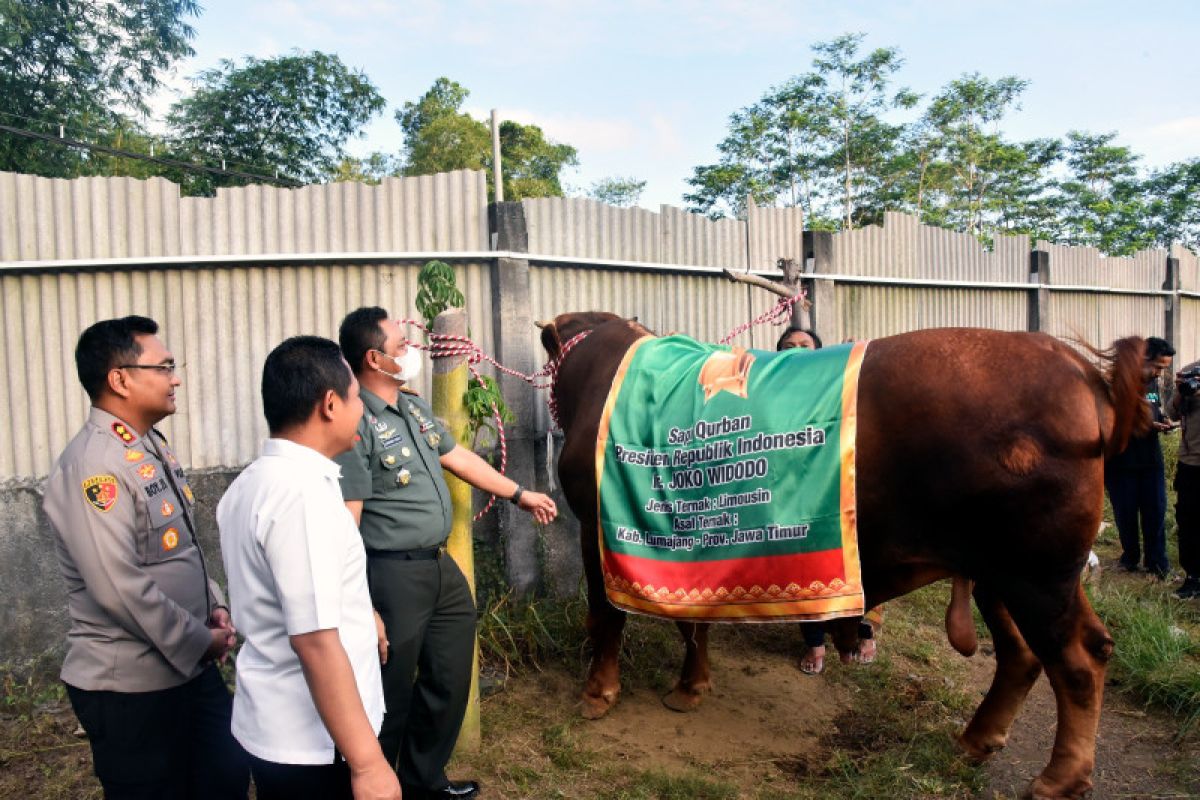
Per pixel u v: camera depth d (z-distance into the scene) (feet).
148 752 7.49
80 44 40.45
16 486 13.37
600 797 10.33
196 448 14.42
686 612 10.28
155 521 7.60
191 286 14.33
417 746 9.70
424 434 9.52
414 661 9.27
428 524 9.26
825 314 21.72
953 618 10.07
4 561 13.24
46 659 13.30
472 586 11.15
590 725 12.23
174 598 7.75
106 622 7.36
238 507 6.24
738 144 88.63
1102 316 32.91
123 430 7.59
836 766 10.97
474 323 15.92
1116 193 92.48
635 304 18.08
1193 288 38.99
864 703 12.89
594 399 12.12
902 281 24.06
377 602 9.12
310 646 5.66
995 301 27.96
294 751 6.10
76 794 10.43
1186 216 88.12
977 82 87.04
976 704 12.63
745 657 14.60
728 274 16.60
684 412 10.55
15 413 13.47
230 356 14.58
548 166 70.85
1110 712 12.51
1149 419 9.07
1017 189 88.58
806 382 9.77
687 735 11.98
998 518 8.82
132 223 13.96
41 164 38.83
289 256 14.56
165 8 43.34
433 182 15.60
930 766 10.78
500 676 13.62
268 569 6.00
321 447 6.52
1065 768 9.45
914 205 84.64
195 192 45.57
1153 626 14.29
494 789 10.52
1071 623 9.09
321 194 15.02
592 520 11.88
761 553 9.77
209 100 50.11
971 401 8.84
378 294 15.37
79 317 13.74
